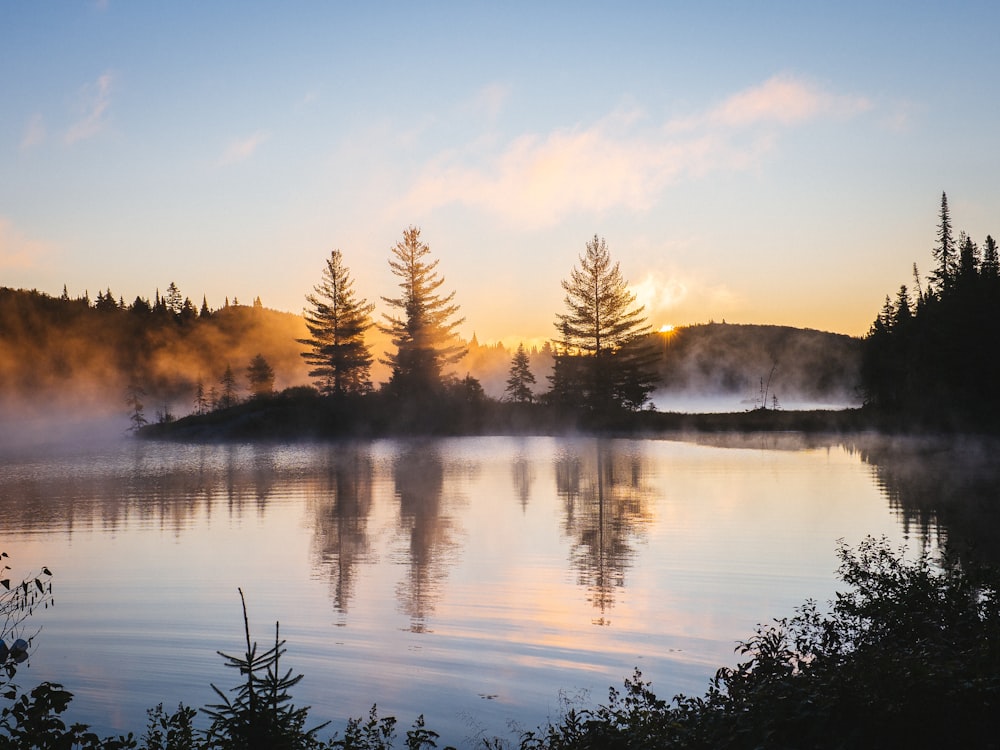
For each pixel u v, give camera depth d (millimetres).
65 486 41562
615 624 14977
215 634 14852
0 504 34344
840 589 17125
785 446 61906
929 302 88312
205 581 19156
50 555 22797
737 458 51125
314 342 98688
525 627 14867
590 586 17906
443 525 26656
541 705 11133
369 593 17641
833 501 30453
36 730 7742
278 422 84312
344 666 12922
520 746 9477
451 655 13352
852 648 10898
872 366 91938
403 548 22766
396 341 96750
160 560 21797
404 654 13453
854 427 79250
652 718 8672
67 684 12352
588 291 97062
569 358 99812
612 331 96625
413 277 95500
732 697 9078
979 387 72688
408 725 10438
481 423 85812
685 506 30109
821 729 7148
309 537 24938
